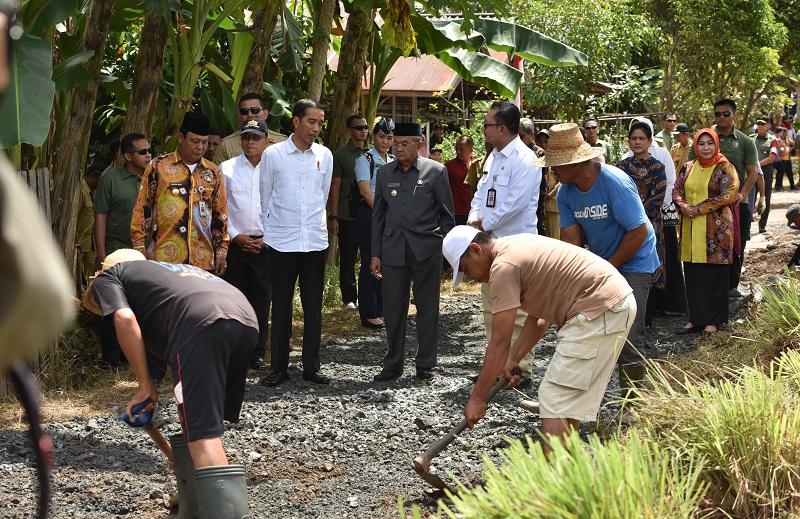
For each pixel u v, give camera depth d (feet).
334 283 36.19
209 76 36.81
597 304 15.49
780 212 67.36
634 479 11.28
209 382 13.71
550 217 37.93
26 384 7.41
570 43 69.15
